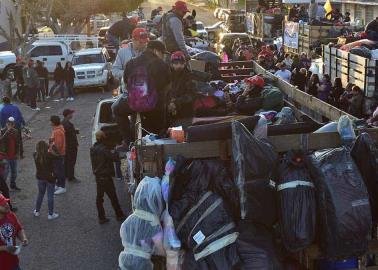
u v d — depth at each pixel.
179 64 7.35
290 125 5.71
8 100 14.68
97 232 9.59
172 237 4.70
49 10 38.59
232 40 28.05
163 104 7.20
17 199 11.59
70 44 34.03
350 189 4.68
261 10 33.25
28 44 30.52
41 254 8.71
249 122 5.25
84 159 14.73
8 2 37.78
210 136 5.13
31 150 15.95
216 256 4.64
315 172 4.75
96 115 12.82
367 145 4.95
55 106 23.25
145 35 8.87
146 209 4.81
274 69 18.23
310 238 4.66
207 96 7.68
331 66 16.77
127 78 7.03
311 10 25.89
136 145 5.42
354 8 33.38
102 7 42.78
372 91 13.60
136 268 4.73
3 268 6.46
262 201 4.74
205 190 4.80
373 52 14.87
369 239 4.79
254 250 4.73
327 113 7.59
